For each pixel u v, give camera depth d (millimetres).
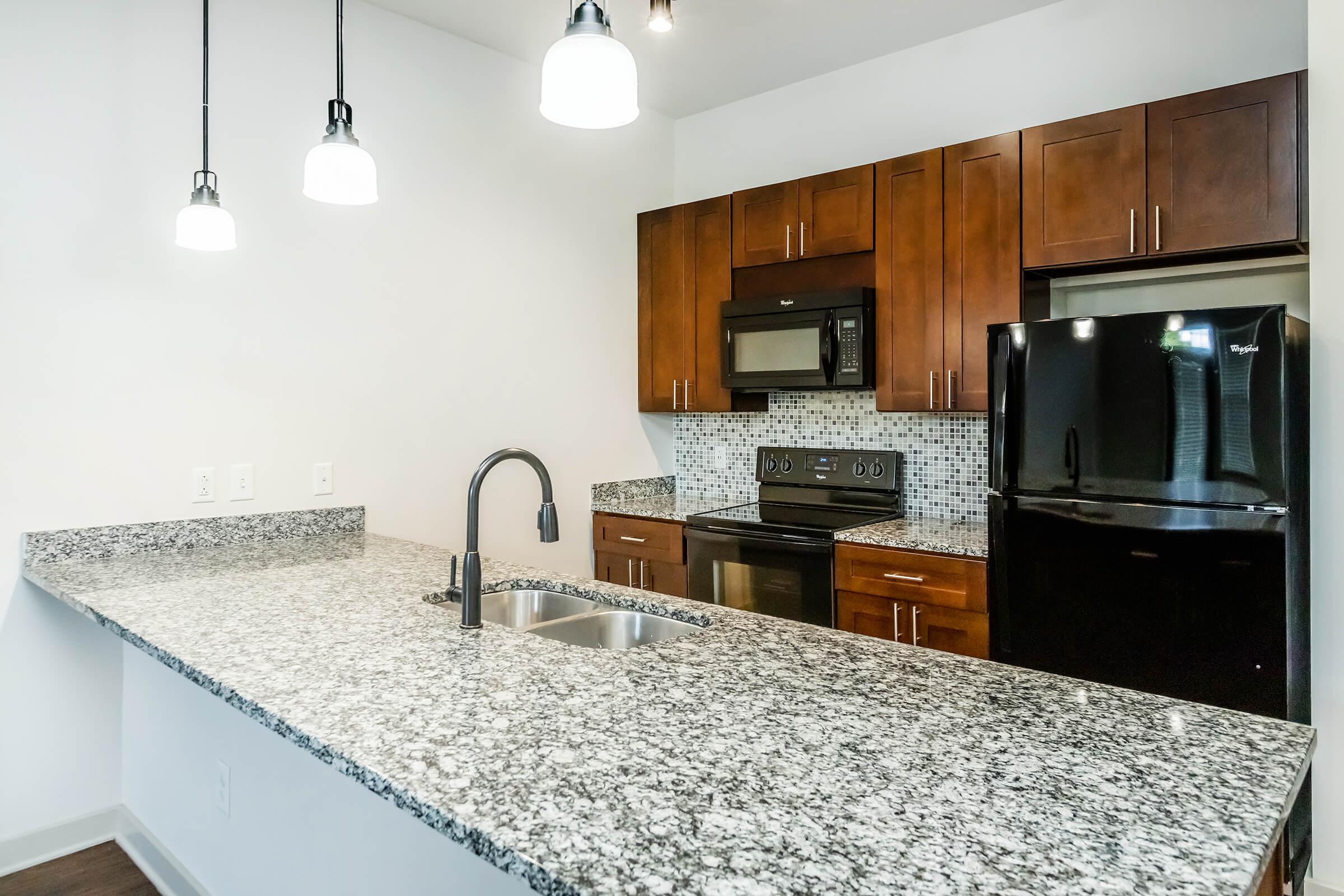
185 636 1450
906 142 3205
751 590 3027
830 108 3420
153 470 2277
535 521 3314
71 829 2213
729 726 1018
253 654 1343
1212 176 2248
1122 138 2402
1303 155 2111
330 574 2012
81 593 1785
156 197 2264
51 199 2082
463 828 769
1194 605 1943
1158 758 916
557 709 1082
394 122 2814
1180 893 646
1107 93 2738
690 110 3848
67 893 2035
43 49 2062
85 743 2236
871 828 756
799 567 2881
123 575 1979
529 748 951
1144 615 2025
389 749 948
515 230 3219
